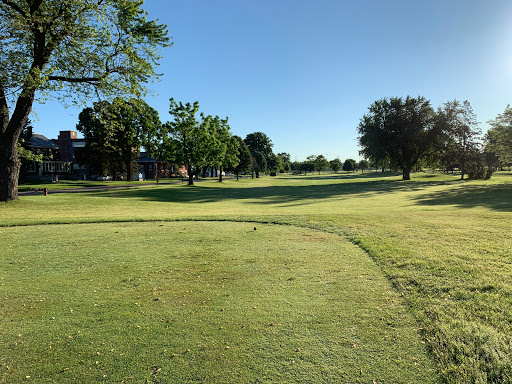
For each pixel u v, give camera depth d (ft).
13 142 57.16
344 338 11.19
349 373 9.32
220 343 11.04
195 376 9.35
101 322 12.66
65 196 78.02
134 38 61.46
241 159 247.29
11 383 9.16
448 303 13.37
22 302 14.64
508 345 10.03
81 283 17.04
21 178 164.66
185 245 25.34
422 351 10.30
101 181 187.11
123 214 49.93
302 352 10.40
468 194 76.74
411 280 16.19
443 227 29.84
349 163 506.48
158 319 12.85
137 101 67.56
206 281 17.13
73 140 263.70
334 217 38.63
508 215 36.83
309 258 21.18
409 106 154.10
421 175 230.89
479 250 20.93
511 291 13.98
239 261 20.71
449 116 153.07
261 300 14.51
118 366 9.91
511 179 143.13
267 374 9.36
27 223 36.22
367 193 99.71
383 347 10.59
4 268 19.63
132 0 61.82
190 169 160.35
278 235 28.94
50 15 53.01
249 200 85.66
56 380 9.29
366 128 159.53
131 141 181.98
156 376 9.39
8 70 49.34
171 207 65.62
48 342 11.29
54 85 55.26
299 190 123.34
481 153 153.89
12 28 49.01
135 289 16.11
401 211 46.73
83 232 30.99
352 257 21.25
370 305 13.74
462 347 10.17
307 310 13.39
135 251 23.56
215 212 53.31
